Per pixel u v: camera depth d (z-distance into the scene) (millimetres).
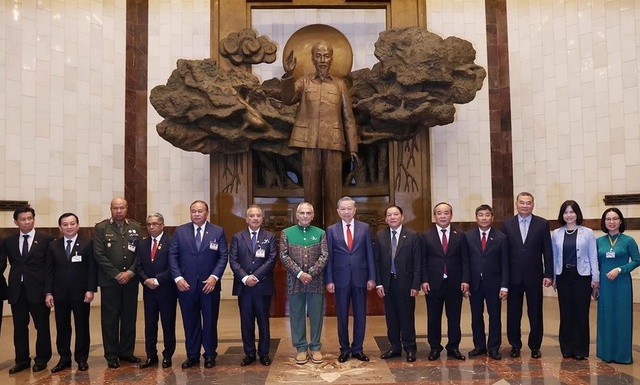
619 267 6207
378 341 7652
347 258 6477
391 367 6199
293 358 6699
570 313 6480
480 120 12414
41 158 10906
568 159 11547
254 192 11922
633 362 6281
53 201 11023
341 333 6504
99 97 11758
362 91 11453
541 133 11906
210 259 6355
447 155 12359
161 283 6340
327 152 10680
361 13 12609
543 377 5719
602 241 6410
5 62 10523
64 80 11289
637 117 10742
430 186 11789
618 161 10938
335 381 5695
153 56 12352
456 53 10578
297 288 6414
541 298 6543
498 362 6344
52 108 11102
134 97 12250
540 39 11969
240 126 10961
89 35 11672
